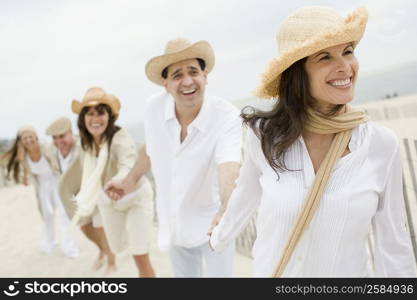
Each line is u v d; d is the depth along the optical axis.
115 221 5.66
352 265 2.18
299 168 2.21
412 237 3.92
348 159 2.15
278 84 2.34
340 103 2.15
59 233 10.09
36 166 8.18
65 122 7.59
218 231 2.69
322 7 2.25
